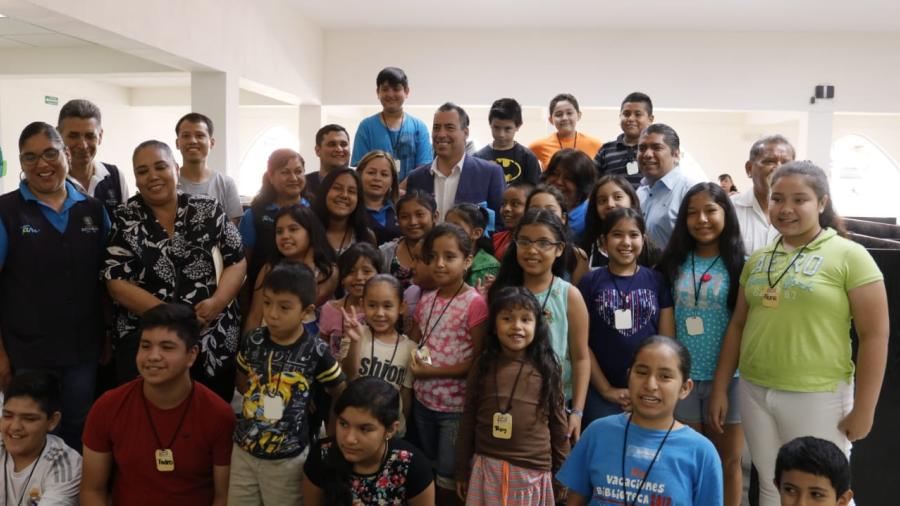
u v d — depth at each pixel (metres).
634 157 4.35
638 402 1.98
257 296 3.01
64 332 2.63
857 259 2.18
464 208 2.97
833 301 2.19
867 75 9.20
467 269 2.94
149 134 12.25
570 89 9.30
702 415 2.66
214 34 6.54
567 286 2.56
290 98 9.04
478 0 8.09
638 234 2.66
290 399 2.24
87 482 2.31
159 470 2.28
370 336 2.58
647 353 1.98
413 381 2.60
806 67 9.21
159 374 2.19
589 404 2.69
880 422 2.78
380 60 9.45
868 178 11.26
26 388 2.31
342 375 2.38
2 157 8.50
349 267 2.76
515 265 2.64
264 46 7.70
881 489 2.79
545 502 2.25
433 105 9.50
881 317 2.15
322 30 9.45
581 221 3.28
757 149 3.16
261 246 3.25
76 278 2.66
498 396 2.26
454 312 2.57
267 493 2.23
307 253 2.95
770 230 3.14
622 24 8.98
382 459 2.12
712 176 11.35
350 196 3.14
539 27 9.20
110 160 11.26
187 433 2.27
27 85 9.36
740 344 2.49
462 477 2.33
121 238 2.61
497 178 3.64
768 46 9.22
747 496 3.08
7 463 2.34
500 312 2.28
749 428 2.39
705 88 9.26
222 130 6.84
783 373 2.26
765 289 2.32
